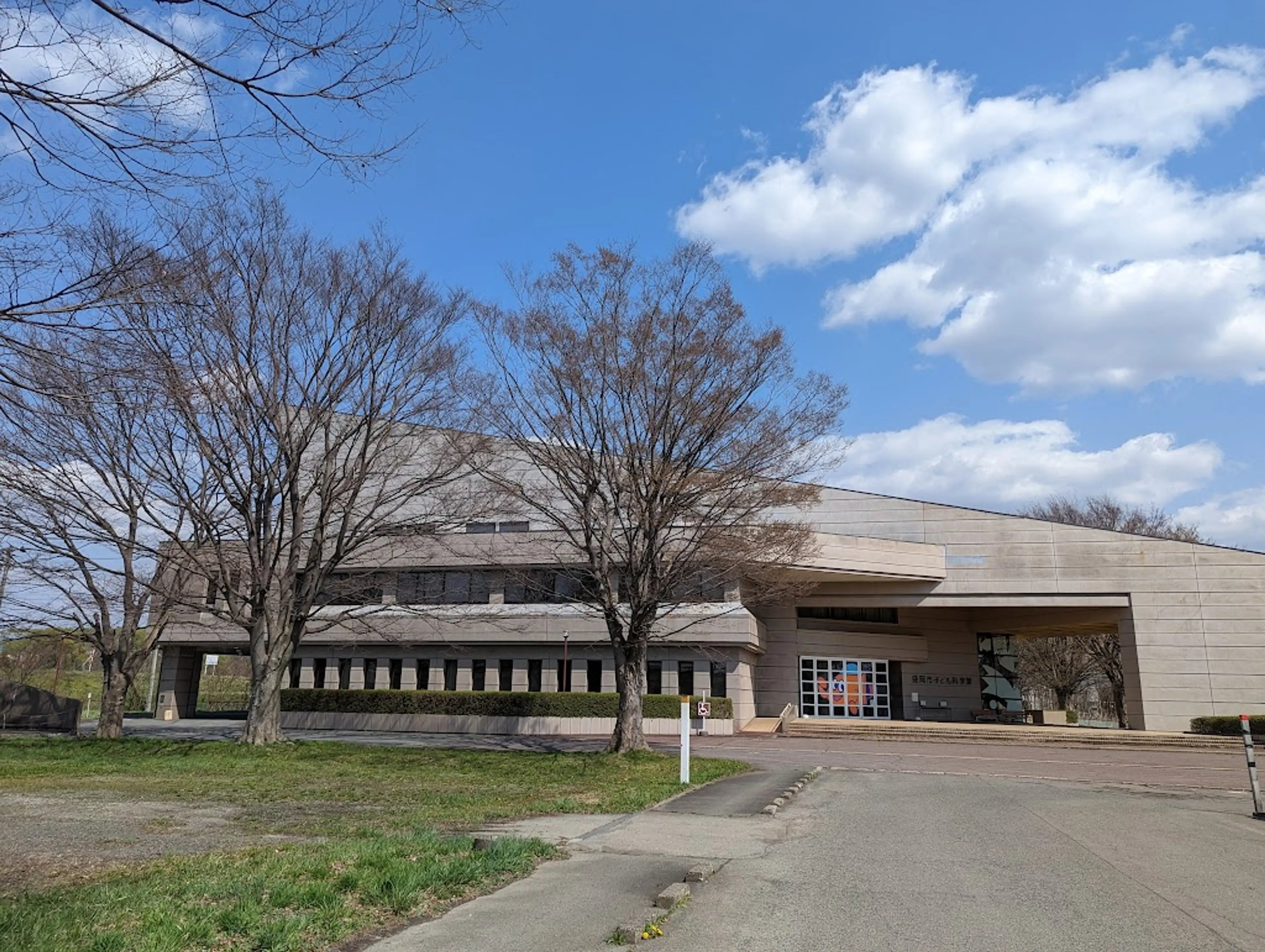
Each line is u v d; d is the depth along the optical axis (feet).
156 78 18.81
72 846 33.47
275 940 19.66
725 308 72.28
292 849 30.99
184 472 76.89
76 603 85.66
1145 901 25.98
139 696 190.60
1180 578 122.62
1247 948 21.30
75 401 26.81
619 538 93.76
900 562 128.36
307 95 20.10
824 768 72.79
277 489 84.94
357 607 107.96
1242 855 34.37
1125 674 124.36
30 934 19.38
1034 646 197.77
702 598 91.97
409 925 21.99
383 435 85.30
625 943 20.62
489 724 118.01
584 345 73.05
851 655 137.18
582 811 43.50
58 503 72.95
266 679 83.97
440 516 92.22
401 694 122.11
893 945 21.09
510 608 125.49
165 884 24.82
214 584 83.41
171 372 60.44
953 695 143.23
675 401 72.74
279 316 77.56
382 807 45.78
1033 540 129.18
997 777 69.15
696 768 64.85
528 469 107.24
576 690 121.90
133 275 25.79
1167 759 90.58
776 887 26.99
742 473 73.26
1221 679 118.62
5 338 21.58
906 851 33.91
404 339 82.12
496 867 27.78
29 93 17.95
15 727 107.86
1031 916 23.90
